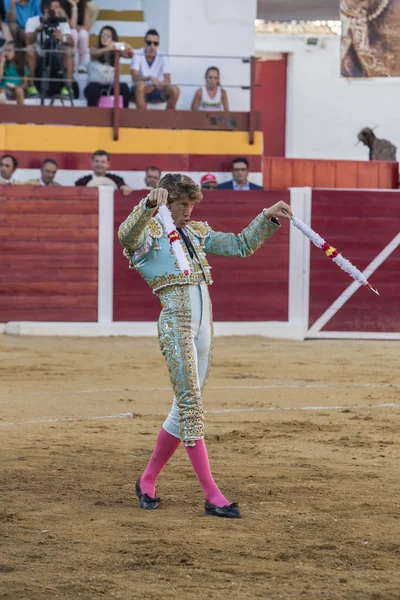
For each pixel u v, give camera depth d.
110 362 19.66
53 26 26.48
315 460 10.03
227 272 25.34
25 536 7.11
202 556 6.61
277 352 22.05
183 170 26.95
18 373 17.78
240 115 27.16
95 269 25.14
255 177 27.28
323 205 25.50
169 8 28.75
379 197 25.61
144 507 8.02
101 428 11.97
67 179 26.44
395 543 6.93
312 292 25.61
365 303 25.72
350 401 14.59
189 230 8.03
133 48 29.06
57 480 9.05
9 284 24.89
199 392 7.89
